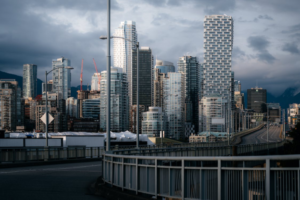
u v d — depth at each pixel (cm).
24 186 1742
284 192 834
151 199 1220
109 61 2267
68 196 1484
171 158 1161
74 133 8450
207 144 6184
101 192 1582
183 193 1105
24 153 3441
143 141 8356
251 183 909
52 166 3297
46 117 3878
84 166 3294
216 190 998
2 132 5844
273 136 19250
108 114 2216
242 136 19200
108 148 2180
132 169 1401
